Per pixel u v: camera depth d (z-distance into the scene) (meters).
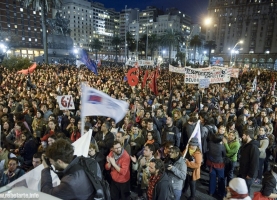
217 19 102.56
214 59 103.81
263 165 6.09
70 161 2.08
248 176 4.45
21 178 2.51
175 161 4.01
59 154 2.03
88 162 2.22
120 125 6.88
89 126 5.95
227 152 5.31
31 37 89.31
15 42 70.19
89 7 130.12
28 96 10.22
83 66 35.34
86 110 3.23
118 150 4.14
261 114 7.58
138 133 5.70
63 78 18.64
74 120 6.63
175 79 20.06
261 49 93.31
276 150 5.90
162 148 4.64
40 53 90.06
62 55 52.62
